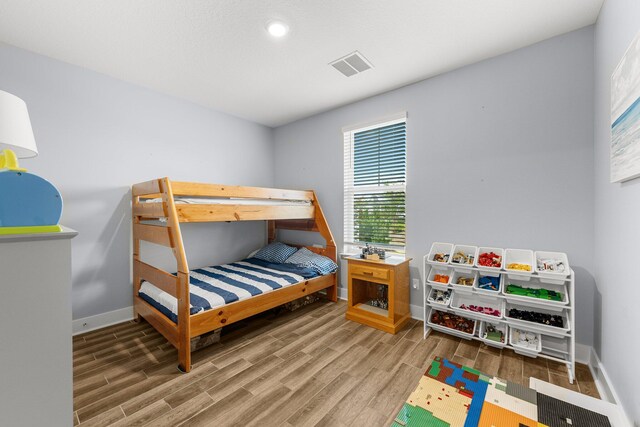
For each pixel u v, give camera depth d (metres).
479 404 1.57
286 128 4.14
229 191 2.70
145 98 2.92
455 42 2.16
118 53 2.29
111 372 1.91
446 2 1.74
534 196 2.20
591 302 1.99
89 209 2.57
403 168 2.97
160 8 1.76
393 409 1.56
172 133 3.15
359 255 3.02
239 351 2.20
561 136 2.09
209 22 1.90
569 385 1.76
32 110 2.27
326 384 1.78
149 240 2.48
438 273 2.54
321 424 1.46
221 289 2.46
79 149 2.51
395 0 1.72
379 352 2.17
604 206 1.75
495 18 1.89
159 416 1.51
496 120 2.37
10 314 0.77
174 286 2.05
